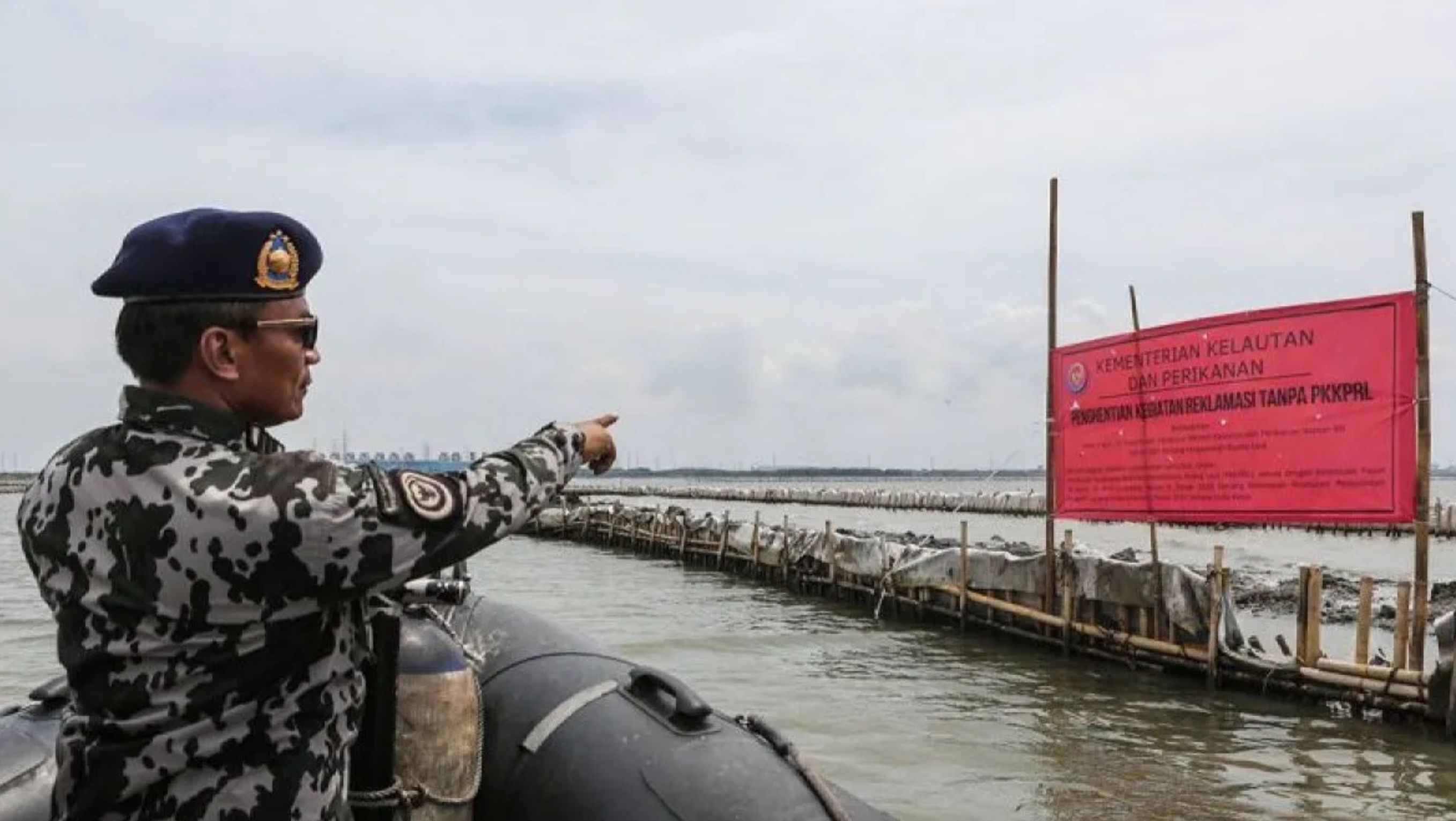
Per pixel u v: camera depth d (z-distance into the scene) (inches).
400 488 73.2
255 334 76.4
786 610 803.4
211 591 70.1
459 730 110.0
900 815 309.4
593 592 949.8
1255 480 417.1
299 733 74.2
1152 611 499.5
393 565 72.3
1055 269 514.9
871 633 675.4
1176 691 465.4
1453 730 370.9
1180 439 444.8
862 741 398.6
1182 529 2095.2
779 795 113.7
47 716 140.8
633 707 125.6
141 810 72.4
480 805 125.4
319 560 70.4
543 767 121.7
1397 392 378.6
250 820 72.4
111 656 71.4
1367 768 348.8
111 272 74.6
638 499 3799.2
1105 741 392.5
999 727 417.4
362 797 97.7
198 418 74.8
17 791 126.5
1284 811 310.2
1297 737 389.1
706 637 661.9
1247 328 418.0
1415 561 415.2
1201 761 362.6
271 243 76.3
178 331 74.7
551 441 83.6
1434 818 303.7
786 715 444.1
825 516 2768.2
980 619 631.2
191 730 71.2
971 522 2439.7
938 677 525.3
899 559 736.3
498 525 76.5
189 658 71.0
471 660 139.5
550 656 138.2
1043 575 564.4
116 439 74.2
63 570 73.0
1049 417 516.1
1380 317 381.7
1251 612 737.6
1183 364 443.5
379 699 96.3
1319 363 397.1
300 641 73.6
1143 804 318.3
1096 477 487.2
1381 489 383.2
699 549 1203.2
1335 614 707.4
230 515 69.3
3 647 582.6
